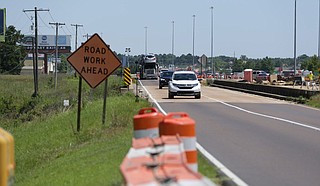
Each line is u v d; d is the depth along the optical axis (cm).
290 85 10281
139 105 4672
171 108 4859
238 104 5538
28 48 18850
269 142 2638
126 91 7244
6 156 1027
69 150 3100
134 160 1068
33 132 4553
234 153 2281
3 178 1011
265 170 1900
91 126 3662
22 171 3112
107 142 2823
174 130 1390
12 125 6081
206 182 885
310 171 1892
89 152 2658
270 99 6575
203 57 13038
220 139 2736
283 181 1719
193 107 5016
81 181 1911
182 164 1030
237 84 9006
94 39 3191
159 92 8075
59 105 6600
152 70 14625
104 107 3491
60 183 2031
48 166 2775
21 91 9481
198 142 2611
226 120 3775
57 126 4381
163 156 1088
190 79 6669
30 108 7225
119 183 1623
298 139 2759
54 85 10919
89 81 3195
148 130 1562
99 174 1900
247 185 1642
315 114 4406
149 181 900
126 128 3219
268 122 3656
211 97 6875
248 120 3788
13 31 18450
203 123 3550
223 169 1886
